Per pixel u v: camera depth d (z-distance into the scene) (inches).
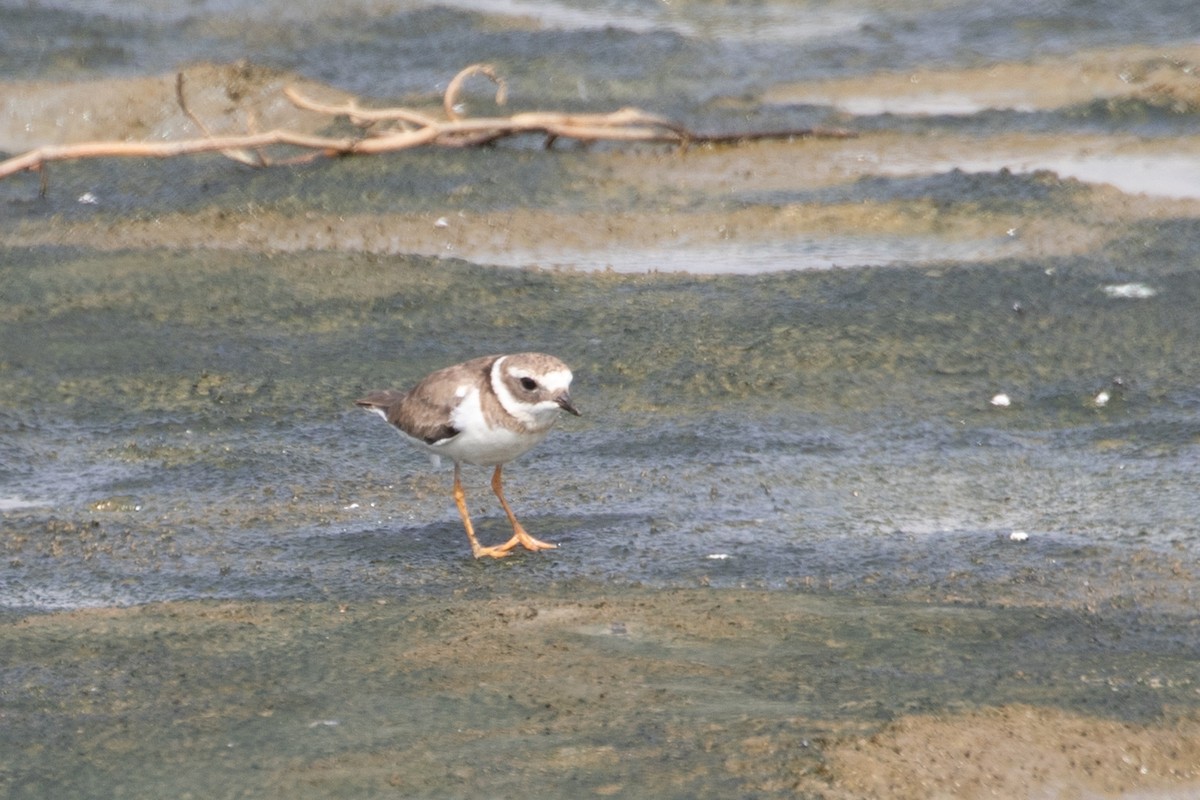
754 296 636.1
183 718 314.3
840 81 1045.8
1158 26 1135.6
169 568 402.6
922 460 481.7
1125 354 567.2
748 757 293.9
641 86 1022.4
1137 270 652.1
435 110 969.5
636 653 342.3
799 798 280.2
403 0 1236.5
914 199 762.2
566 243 720.3
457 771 291.1
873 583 387.9
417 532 430.6
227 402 536.4
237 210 760.3
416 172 813.9
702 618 362.3
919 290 634.8
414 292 647.8
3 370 563.5
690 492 456.4
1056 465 475.2
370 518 442.0
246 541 422.6
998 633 354.0
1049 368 556.7
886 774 288.7
